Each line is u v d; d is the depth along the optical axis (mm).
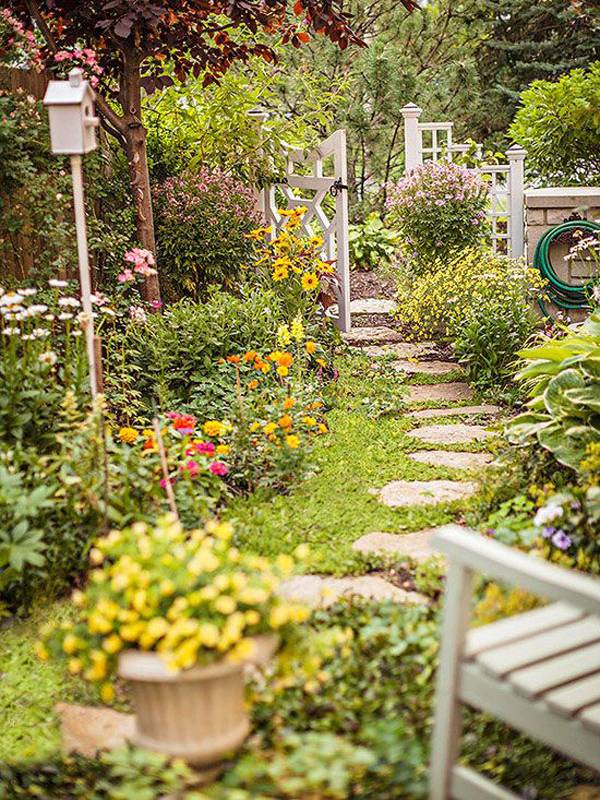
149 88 7770
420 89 13961
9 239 6215
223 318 6801
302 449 5539
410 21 14906
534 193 8867
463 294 8227
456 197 9453
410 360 8312
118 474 4445
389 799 2430
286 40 7637
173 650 2539
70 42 7219
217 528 2920
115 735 3254
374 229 12945
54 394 4809
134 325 6672
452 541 2375
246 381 6445
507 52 16453
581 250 8633
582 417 5117
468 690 2402
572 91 10359
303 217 9516
